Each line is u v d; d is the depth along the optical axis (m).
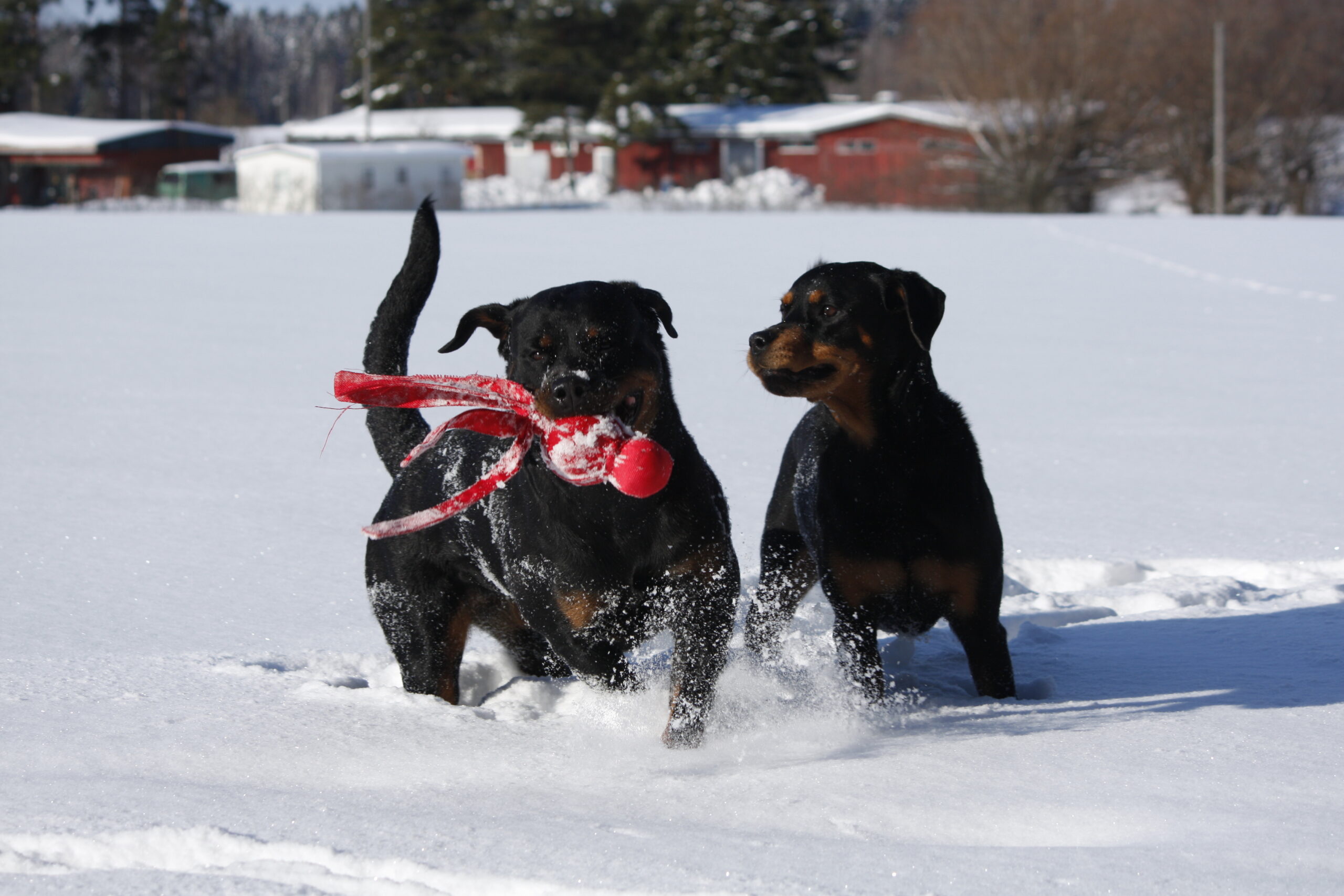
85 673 5.26
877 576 5.24
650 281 20.81
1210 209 57.12
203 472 8.97
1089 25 55.84
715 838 3.49
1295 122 56.19
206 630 5.98
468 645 6.34
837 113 70.31
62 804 3.83
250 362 13.45
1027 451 9.81
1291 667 5.28
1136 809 3.68
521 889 3.21
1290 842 3.40
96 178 75.88
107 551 7.15
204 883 3.32
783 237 30.47
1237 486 8.77
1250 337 15.38
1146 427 10.62
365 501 8.33
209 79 112.25
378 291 19.64
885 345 5.09
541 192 68.38
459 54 90.25
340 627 6.09
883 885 3.16
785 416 11.02
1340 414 11.08
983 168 57.78
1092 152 57.38
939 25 58.78
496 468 4.62
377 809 3.78
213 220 38.00
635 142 74.50
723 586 4.82
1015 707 4.96
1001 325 16.38
